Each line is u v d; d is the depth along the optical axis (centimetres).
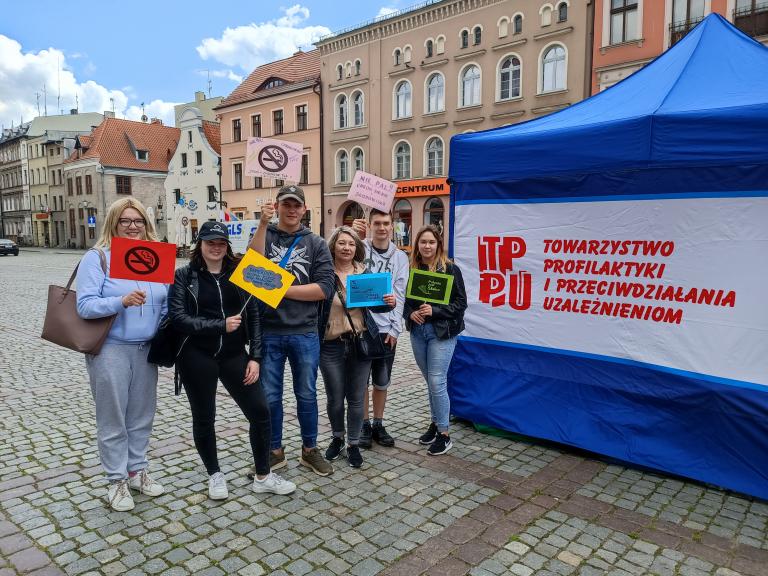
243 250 1917
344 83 2647
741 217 337
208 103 4656
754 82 357
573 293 408
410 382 626
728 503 339
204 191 3697
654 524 315
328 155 2767
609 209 386
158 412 518
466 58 2208
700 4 1639
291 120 2945
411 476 380
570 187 402
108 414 323
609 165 374
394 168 2505
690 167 349
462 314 410
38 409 527
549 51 2002
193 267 324
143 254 302
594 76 1850
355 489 361
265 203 351
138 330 322
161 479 376
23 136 5662
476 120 2205
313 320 369
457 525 315
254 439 347
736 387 343
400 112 2478
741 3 1588
